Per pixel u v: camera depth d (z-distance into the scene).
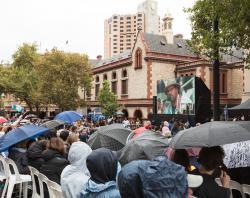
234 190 6.25
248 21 12.49
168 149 6.30
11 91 56.22
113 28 162.00
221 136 5.37
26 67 60.34
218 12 12.95
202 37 14.23
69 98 46.31
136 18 162.00
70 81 46.91
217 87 12.27
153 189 2.88
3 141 9.07
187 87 31.67
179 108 32.75
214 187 4.39
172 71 47.53
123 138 8.30
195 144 5.32
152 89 46.00
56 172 7.16
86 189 3.86
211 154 4.68
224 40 13.10
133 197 2.94
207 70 43.09
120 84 52.47
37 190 8.22
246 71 27.94
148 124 14.15
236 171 6.52
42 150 8.41
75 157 5.25
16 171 8.81
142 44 47.09
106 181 3.80
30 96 55.47
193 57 49.31
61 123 15.35
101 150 3.86
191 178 4.32
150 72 45.91
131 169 3.01
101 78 58.50
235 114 29.27
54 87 45.56
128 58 50.41
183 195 2.96
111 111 47.56
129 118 49.31
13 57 61.19
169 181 2.91
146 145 6.21
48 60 46.19
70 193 5.14
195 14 14.91
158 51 47.12
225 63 45.75
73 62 46.19
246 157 6.38
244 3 12.00
